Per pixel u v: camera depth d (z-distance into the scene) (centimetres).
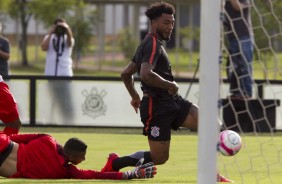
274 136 3241
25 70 9662
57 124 3706
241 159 2494
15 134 2003
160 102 2025
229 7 3167
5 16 11156
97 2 9462
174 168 2333
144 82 2009
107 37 14250
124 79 2106
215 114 1495
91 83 3678
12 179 1923
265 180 2036
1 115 1994
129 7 12681
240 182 1980
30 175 1936
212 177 1495
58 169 1933
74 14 10250
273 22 5206
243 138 2917
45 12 9831
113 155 2069
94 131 3547
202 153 1496
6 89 1997
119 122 3662
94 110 3681
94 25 10375
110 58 12338
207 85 1495
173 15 2000
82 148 1925
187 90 3550
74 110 3697
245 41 3066
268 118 3412
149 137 2050
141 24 12069
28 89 3700
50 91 3703
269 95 3541
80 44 10150
